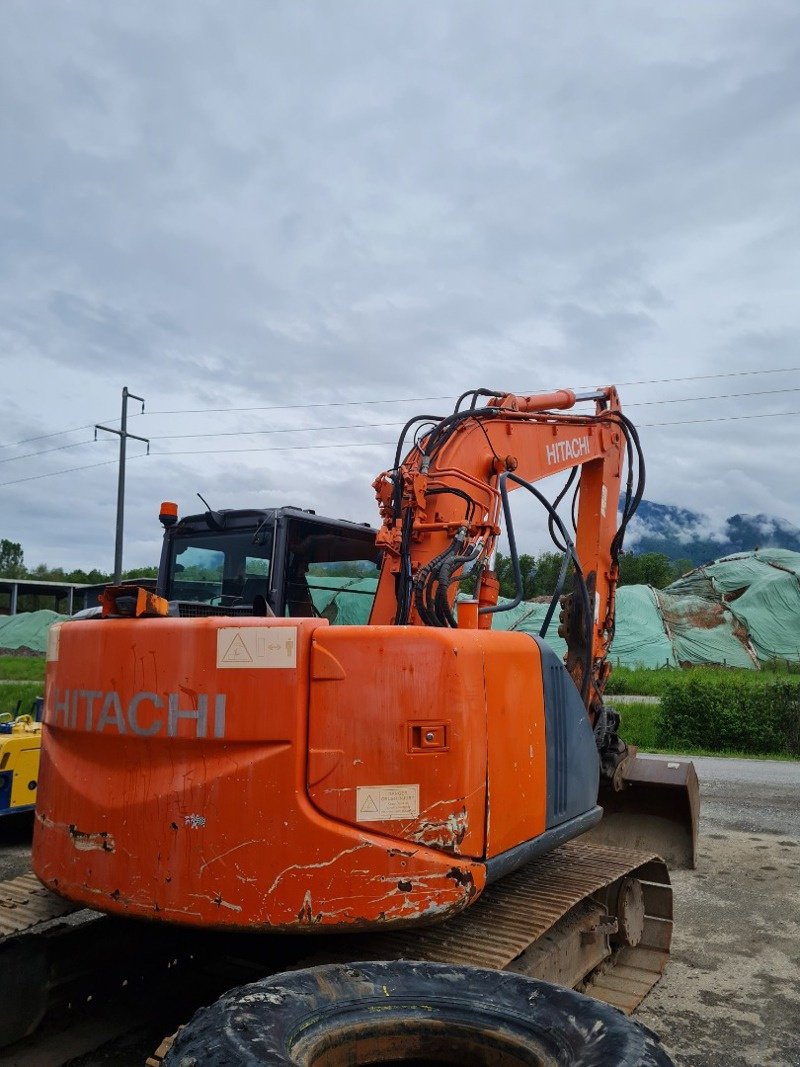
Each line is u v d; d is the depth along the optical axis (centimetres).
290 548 536
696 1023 447
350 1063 243
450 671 319
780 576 3397
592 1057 221
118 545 3059
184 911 311
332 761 311
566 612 578
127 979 411
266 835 307
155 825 319
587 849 498
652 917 534
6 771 700
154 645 329
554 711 398
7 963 363
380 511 484
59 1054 371
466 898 311
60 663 367
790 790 1127
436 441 502
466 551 468
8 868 683
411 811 311
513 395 576
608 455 667
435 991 259
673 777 720
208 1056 214
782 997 480
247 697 314
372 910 304
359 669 316
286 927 304
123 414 3125
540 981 263
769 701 1590
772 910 632
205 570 561
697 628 3288
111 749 338
